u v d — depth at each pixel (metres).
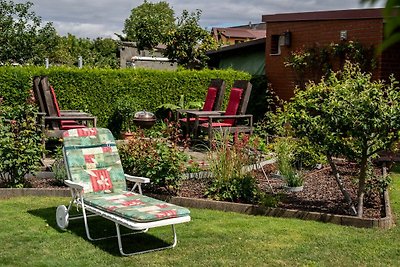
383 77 12.09
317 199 7.16
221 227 5.86
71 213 6.43
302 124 6.38
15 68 13.16
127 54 29.03
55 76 13.52
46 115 10.30
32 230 5.65
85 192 5.80
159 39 26.52
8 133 7.39
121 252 4.86
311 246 5.18
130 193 5.94
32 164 7.54
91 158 6.05
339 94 6.13
